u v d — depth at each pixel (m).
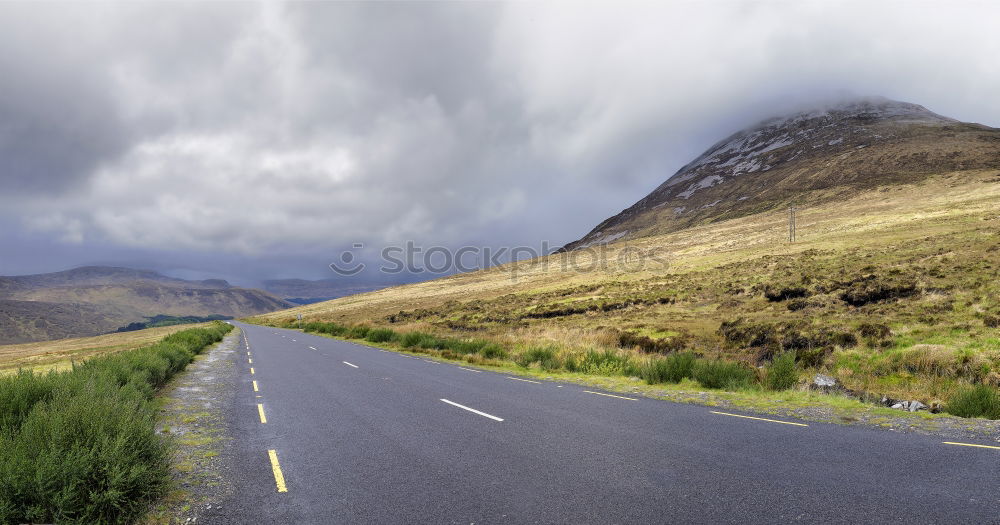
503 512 4.74
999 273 25.59
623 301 44.03
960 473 5.54
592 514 4.64
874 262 37.56
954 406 9.35
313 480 5.81
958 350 16.11
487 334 34.41
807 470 5.75
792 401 10.56
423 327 44.12
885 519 4.38
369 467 6.24
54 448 4.68
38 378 7.68
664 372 14.18
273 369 17.55
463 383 13.73
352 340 36.22
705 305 37.94
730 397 11.10
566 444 7.12
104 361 12.26
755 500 4.89
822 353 19.11
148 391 11.11
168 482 5.55
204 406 10.59
